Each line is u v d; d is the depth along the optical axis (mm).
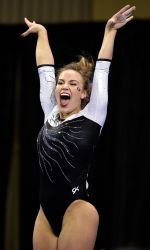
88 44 12742
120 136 12555
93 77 6465
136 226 12305
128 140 12531
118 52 12688
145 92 12570
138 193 12375
